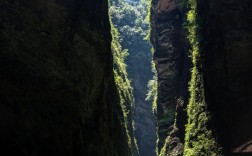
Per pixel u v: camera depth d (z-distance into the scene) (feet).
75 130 63.67
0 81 51.93
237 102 80.79
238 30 80.79
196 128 85.66
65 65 65.10
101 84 79.66
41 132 55.42
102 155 74.02
